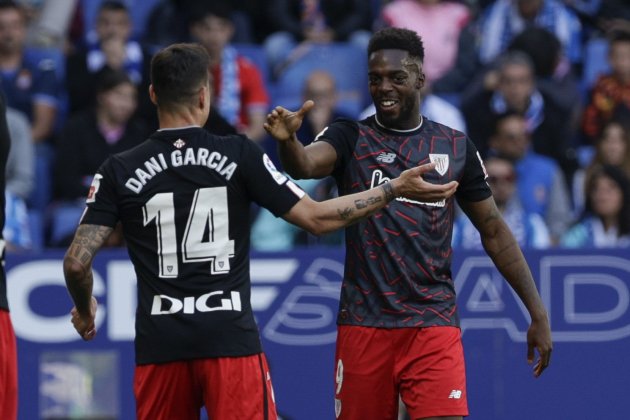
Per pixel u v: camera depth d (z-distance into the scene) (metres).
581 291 25.55
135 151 16.27
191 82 16.30
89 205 16.17
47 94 34.94
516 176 32.25
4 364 17.48
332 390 25.36
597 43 39.31
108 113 32.56
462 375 18.09
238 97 35.44
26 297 25.17
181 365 16.11
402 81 17.81
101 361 25.22
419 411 17.94
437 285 18.19
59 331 25.19
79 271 15.82
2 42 34.66
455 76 37.91
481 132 34.91
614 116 36.00
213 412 16.16
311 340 25.39
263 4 39.94
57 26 37.38
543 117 35.56
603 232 31.22
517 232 31.02
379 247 18.00
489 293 25.50
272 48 38.25
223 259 16.11
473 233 29.84
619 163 33.03
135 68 35.97
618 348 25.52
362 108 37.75
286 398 25.33
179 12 37.94
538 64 36.72
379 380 18.16
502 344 25.45
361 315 18.11
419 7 38.31
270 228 30.42
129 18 36.06
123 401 25.20
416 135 18.20
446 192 15.82
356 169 18.03
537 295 18.88
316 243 30.42
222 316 16.02
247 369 16.14
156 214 16.05
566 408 25.47
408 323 17.95
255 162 16.16
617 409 25.44
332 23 39.38
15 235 29.97
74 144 32.38
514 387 25.42
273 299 25.41
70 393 25.16
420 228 17.98
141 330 16.23
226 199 16.09
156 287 16.09
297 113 16.16
